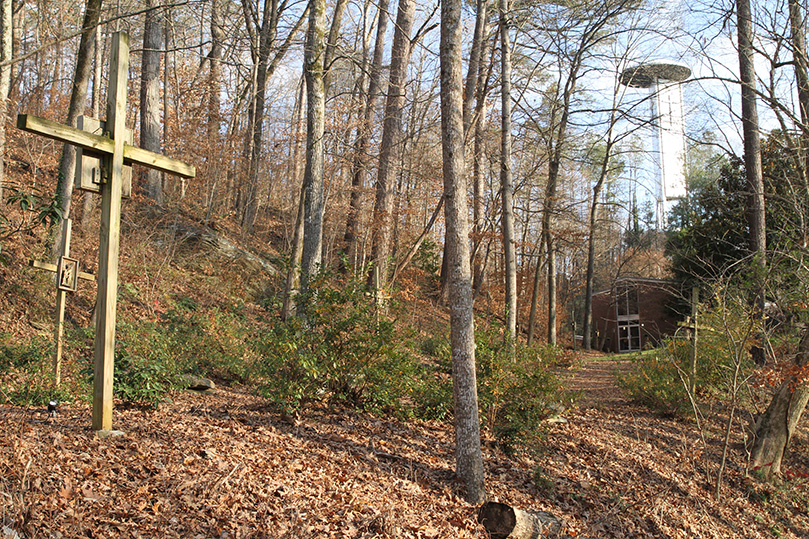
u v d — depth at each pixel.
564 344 29.48
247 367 8.93
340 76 22.50
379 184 19.48
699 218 21.06
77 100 10.05
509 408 8.69
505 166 14.33
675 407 11.93
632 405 13.08
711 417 11.66
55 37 9.90
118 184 5.23
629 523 6.78
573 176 31.05
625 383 13.54
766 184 15.13
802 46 11.35
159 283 13.27
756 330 10.84
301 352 7.36
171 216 16.11
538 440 8.50
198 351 9.39
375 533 4.55
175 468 4.70
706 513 7.70
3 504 3.28
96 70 19.92
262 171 21.39
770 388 12.02
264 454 5.64
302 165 24.23
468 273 6.27
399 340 8.25
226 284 15.07
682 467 9.05
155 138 17.50
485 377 8.63
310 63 11.50
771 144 13.27
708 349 11.88
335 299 7.74
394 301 8.69
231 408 7.19
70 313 10.39
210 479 4.60
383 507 5.05
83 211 13.33
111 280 5.21
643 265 43.75
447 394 8.91
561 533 5.66
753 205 15.09
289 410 6.92
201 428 6.01
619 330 36.38
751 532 7.69
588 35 15.98
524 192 21.84
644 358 13.98
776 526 7.94
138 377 6.37
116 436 5.14
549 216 19.89
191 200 17.89
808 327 9.58
